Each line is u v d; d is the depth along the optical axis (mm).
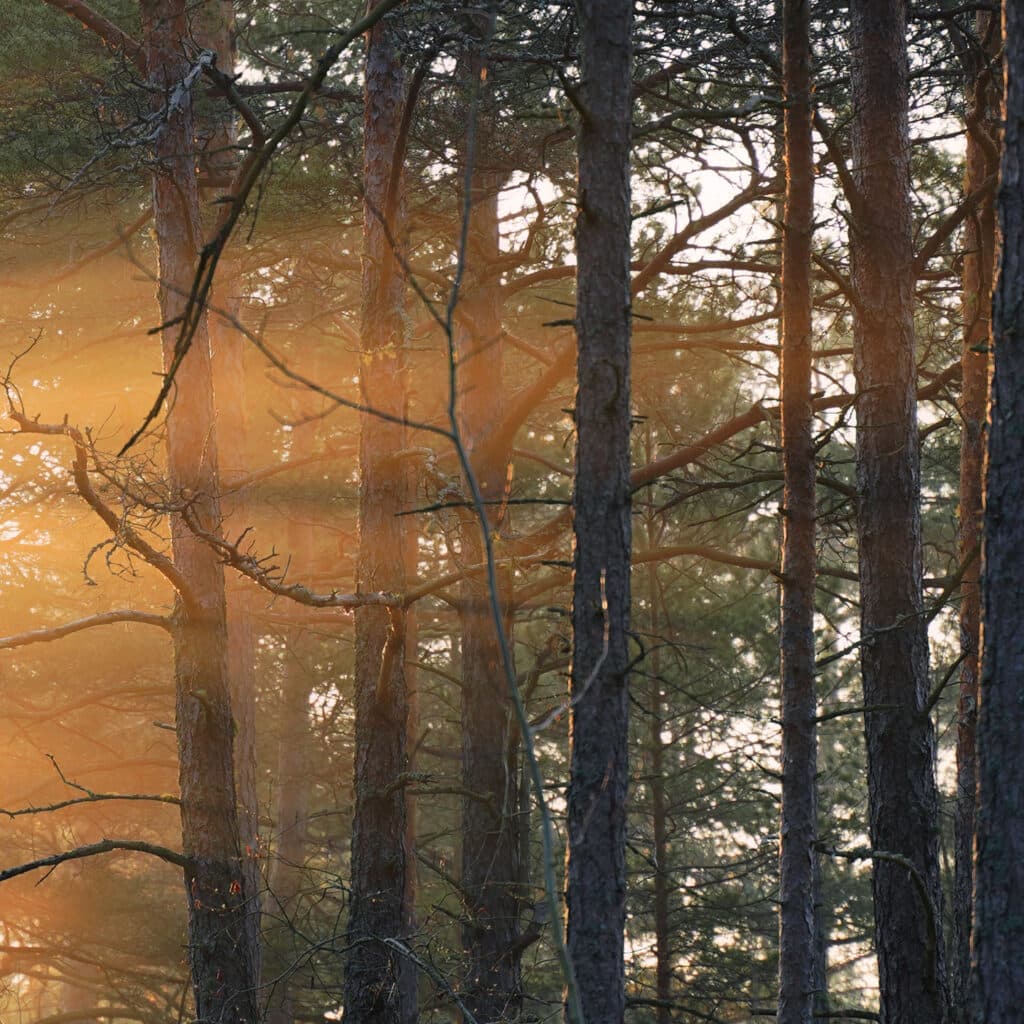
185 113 11883
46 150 13375
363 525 11469
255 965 11555
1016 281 5902
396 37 11016
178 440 11508
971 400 12797
